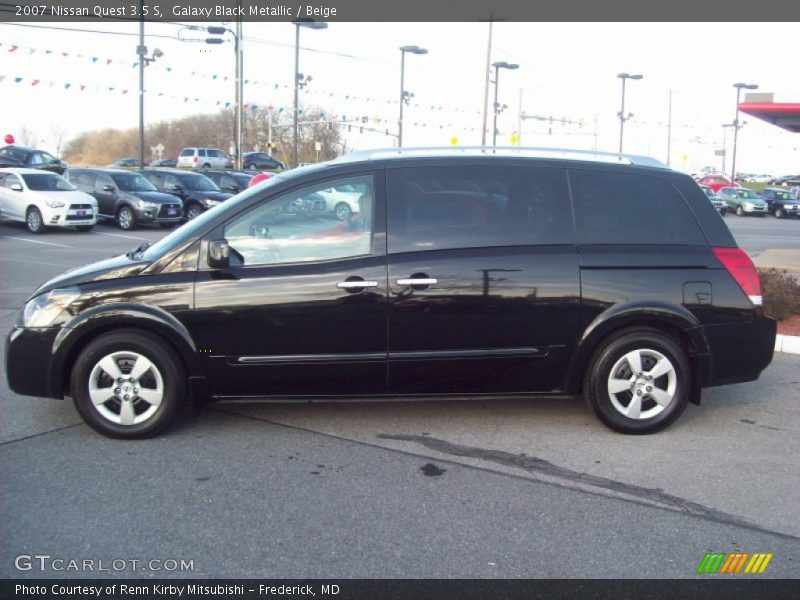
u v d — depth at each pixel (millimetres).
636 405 5234
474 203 5176
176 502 4125
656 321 5184
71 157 80312
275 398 5164
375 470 4609
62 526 3836
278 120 58469
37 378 5023
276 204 5078
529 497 4254
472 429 5371
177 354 5023
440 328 5047
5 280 12320
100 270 5094
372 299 4984
